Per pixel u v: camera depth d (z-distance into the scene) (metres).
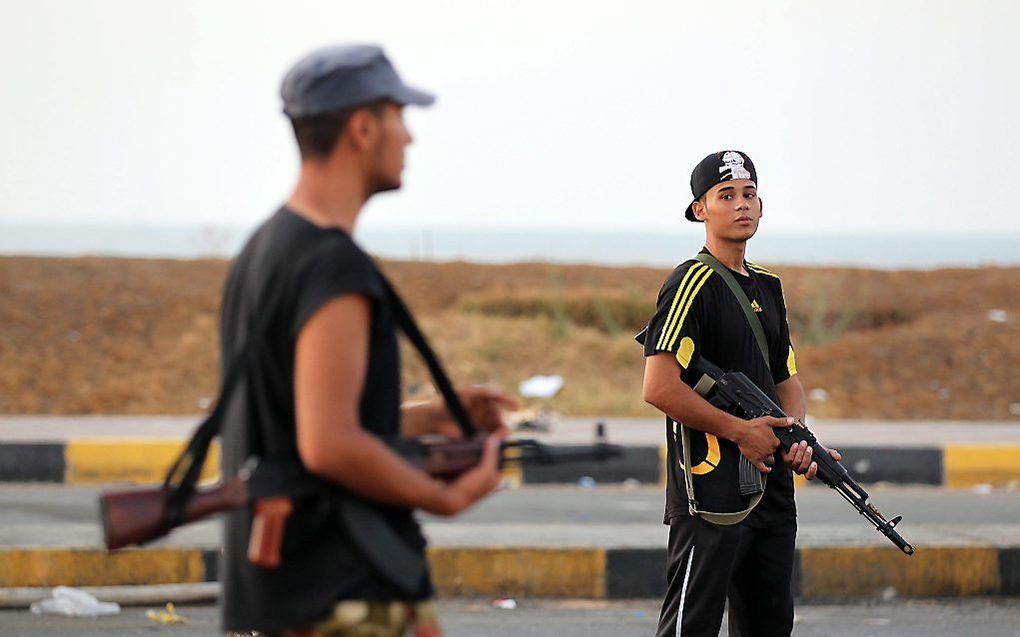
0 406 24.89
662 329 8.00
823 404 25.91
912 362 28.30
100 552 12.59
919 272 39.44
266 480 4.66
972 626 12.04
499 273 38.69
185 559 12.68
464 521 16.48
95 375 27.00
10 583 12.50
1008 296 35.12
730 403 7.96
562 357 28.28
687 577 8.01
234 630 4.79
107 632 11.28
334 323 4.55
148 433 21.36
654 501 18.59
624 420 24.44
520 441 4.96
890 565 13.04
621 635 11.52
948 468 20.61
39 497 18.39
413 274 37.34
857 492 8.09
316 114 4.77
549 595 12.86
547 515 17.16
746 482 7.90
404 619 4.75
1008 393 26.88
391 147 4.84
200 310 31.48
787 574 8.14
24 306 31.00
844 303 33.94
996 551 13.14
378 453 4.57
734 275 8.20
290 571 4.65
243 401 4.72
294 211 4.78
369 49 4.84
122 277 34.19
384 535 4.65
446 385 4.93
